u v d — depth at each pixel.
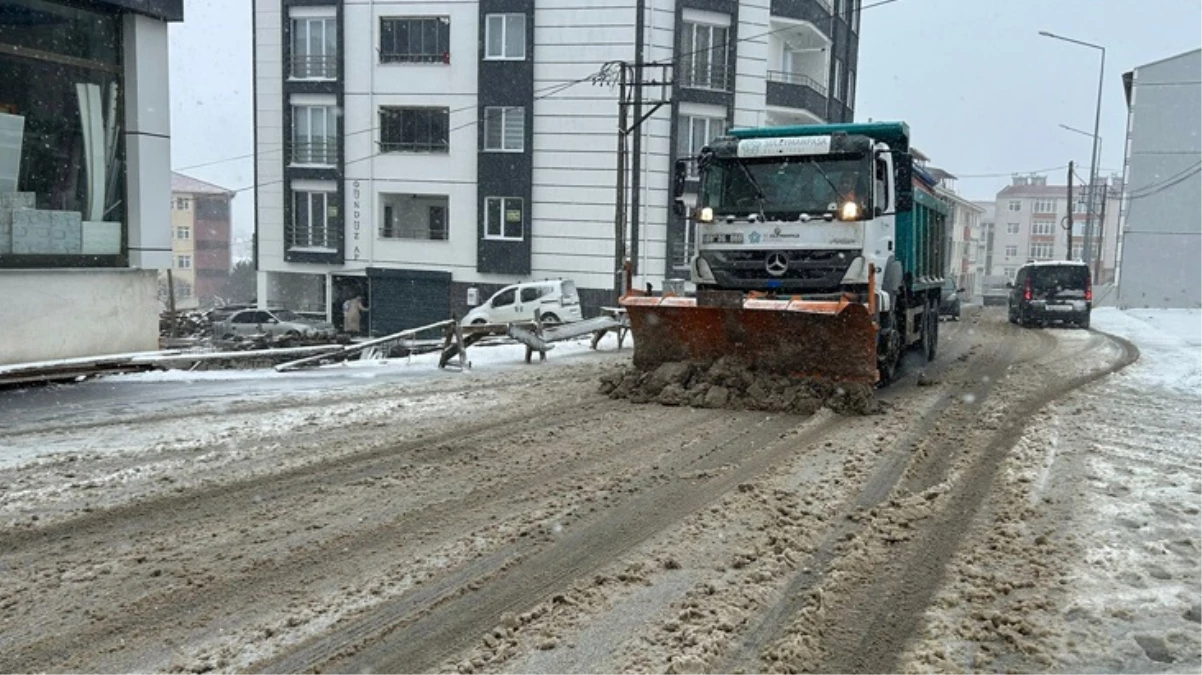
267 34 32.84
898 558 5.22
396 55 31.86
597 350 17.42
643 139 30.17
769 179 11.07
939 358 16.56
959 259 78.88
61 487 6.60
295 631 4.22
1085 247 41.12
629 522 5.84
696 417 9.57
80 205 12.32
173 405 10.16
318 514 6.02
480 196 31.52
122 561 5.12
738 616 4.36
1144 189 41.59
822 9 34.47
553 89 30.52
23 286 11.27
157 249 13.15
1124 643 4.12
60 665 3.88
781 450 7.96
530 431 8.82
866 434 8.68
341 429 8.90
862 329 9.89
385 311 32.66
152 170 13.02
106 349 12.41
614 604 4.52
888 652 4.05
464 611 4.46
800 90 33.00
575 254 30.98
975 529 5.75
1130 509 6.19
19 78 11.48
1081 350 18.28
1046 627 4.29
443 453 7.84
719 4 30.62
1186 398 11.31
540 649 4.04
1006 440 8.52
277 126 33.16
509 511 6.09
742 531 5.64
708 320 10.74
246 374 12.99
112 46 12.66
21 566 5.03
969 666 3.91
